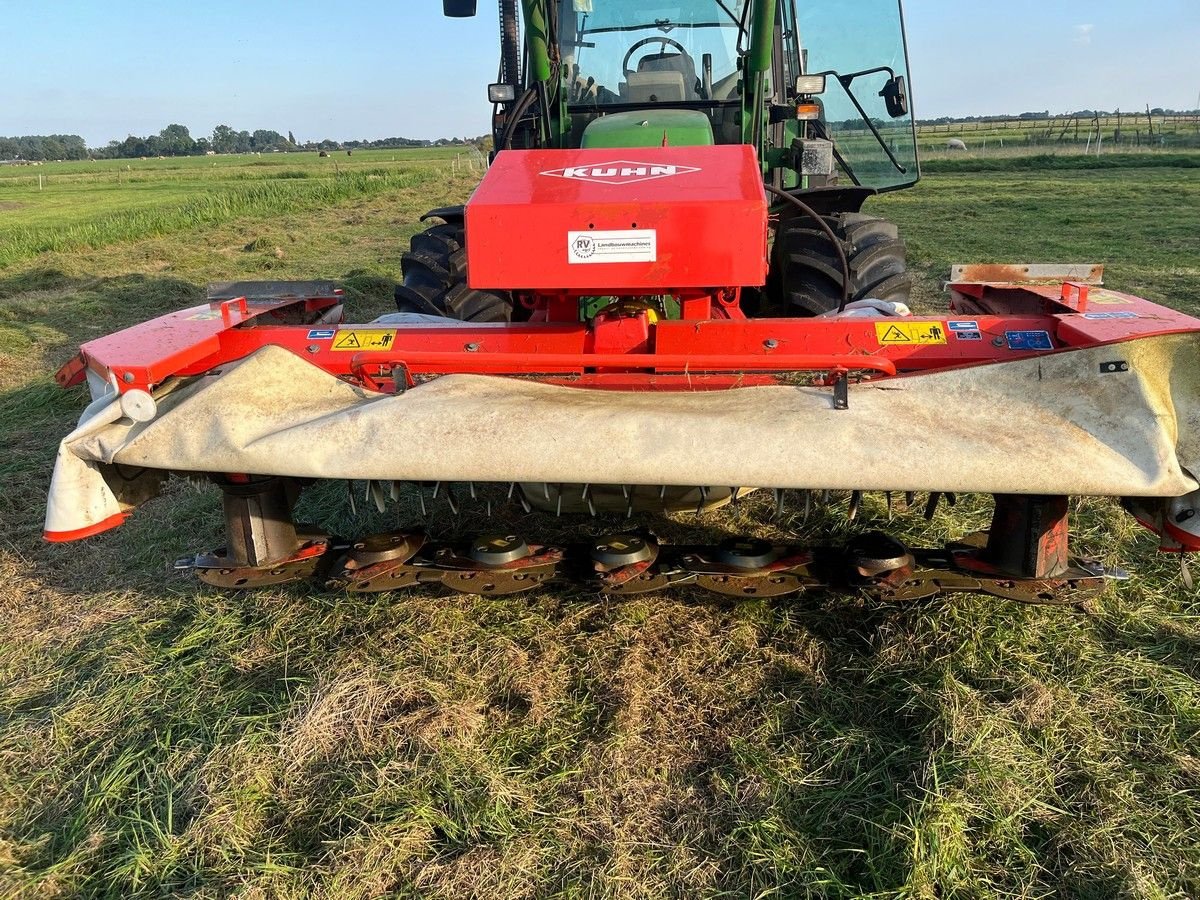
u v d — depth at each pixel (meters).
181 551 3.73
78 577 3.55
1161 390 2.31
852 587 2.64
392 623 2.98
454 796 2.21
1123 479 2.19
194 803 2.23
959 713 2.41
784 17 4.92
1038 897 1.92
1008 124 82.50
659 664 2.78
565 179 2.85
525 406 2.44
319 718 2.49
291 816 2.20
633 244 2.65
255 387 2.58
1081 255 11.20
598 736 2.47
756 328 2.81
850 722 2.50
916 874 1.92
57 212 23.00
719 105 4.47
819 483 2.25
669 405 2.47
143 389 2.49
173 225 17.02
